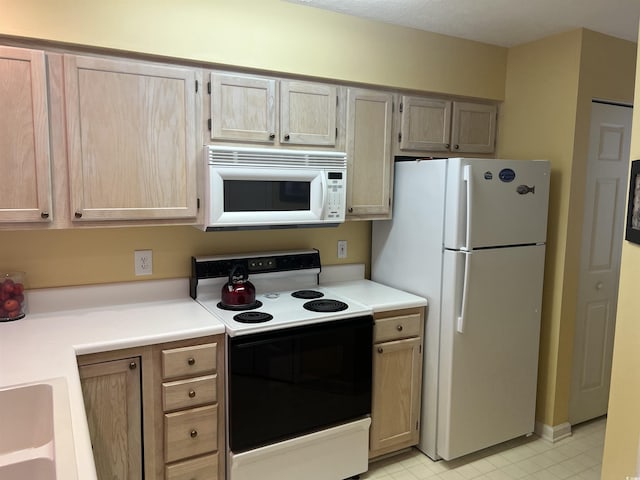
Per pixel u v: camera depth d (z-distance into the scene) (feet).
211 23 7.27
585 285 10.00
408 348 8.64
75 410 4.16
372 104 8.80
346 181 8.55
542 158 9.70
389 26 8.84
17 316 6.98
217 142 7.43
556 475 8.54
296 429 7.48
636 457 5.50
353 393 8.00
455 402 8.57
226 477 7.17
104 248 7.73
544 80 9.62
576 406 10.28
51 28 6.29
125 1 6.69
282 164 7.77
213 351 6.88
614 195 10.14
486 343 8.79
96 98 6.54
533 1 7.77
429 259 8.76
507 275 8.85
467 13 8.32
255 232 9.01
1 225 6.14
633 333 5.60
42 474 4.04
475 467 8.77
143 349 6.42
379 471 8.56
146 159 6.95
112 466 6.40
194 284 8.21
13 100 6.04
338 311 7.80
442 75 9.52
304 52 8.05
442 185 8.43
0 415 4.58
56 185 6.44
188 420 6.77
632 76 9.80
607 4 7.88
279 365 7.21
